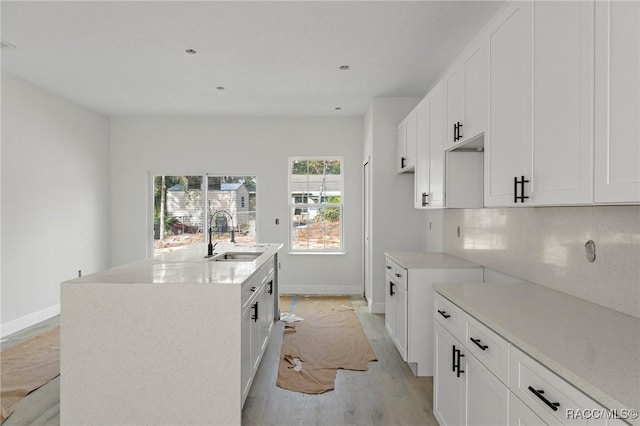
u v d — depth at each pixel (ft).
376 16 8.59
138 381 6.38
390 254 11.61
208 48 10.30
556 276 6.40
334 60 11.16
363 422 7.30
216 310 6.40
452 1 7.97
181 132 18.19
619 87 3.60
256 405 7.91
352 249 18.10
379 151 14.80
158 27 9.09
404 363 10.09
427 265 9.41
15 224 12.58
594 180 3.93
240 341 6.41
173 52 10.57
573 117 4.25
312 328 12.98
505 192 5.89
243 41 9.86
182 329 6.38
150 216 18.45
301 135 18.12
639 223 4.71
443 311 6.64
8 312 12.28
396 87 13.64
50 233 14.14
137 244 18.24
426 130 10.56
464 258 10.40
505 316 4.91
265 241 18.24
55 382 8.81
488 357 4.84
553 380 3.52
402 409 7.77
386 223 14.82
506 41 5.84
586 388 3.07
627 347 3.82
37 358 10.21
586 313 5.04
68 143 15.19
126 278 6.83
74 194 15.55
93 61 11.23
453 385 6.10
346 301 16.76
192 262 9.04
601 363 3.43
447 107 8.75
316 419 7.39
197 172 18.31
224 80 12.92
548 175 4.75
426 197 10.57
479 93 6.91
